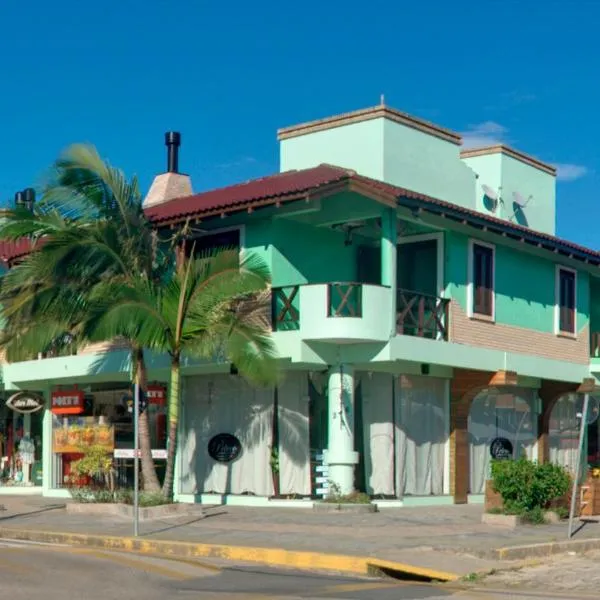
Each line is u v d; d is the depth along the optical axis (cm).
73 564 1412
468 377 2483
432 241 2439
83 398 2730
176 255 2230
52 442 2798
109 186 2070
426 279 2444
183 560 1536
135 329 2005
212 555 1612
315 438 2309
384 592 1277
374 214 2217
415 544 1648
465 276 2473
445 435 2497
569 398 2948
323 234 2378
